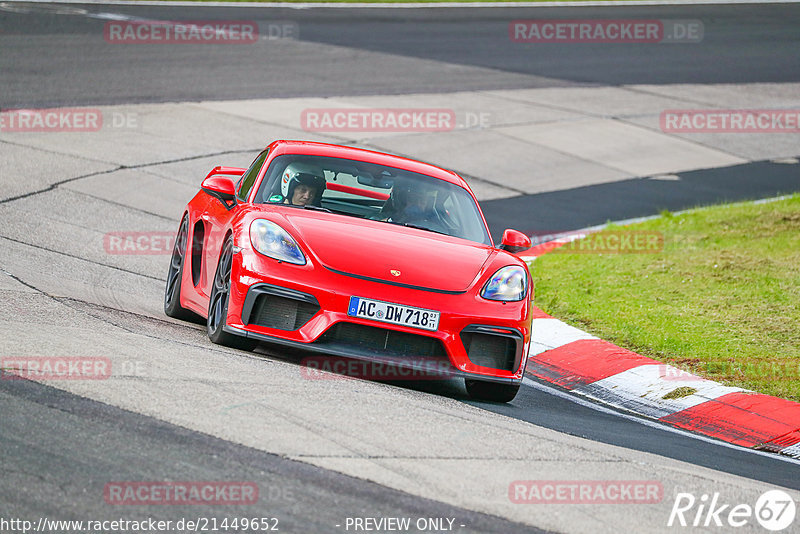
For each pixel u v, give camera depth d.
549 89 83.12
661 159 67.44
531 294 24.38
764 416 25.19
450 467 16.84
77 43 78.88
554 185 58.41
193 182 49.44
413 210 26.59
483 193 54.94
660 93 86.12
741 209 53.22
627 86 87.56
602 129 72.44
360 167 27.73
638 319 33.62
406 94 75.44
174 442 16.12
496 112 73.31
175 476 14.84
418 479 16.05
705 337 31.86
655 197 58.00
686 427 24.97
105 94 64.25
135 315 26.48
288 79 75.56
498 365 23.36
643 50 104.31
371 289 22.33
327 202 26.16
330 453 16.58
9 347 20.22
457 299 22.78
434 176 28.28
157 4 103.62
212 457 15.71
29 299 25.31
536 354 30.28
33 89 62.91
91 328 23.12
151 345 22.22
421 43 97.12
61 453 15.16
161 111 61.88
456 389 24.98
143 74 71.12
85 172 47.91
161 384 18.98
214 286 24.53
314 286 22.25
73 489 14.03
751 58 104.94
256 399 18.91
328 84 75.62
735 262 41.75
